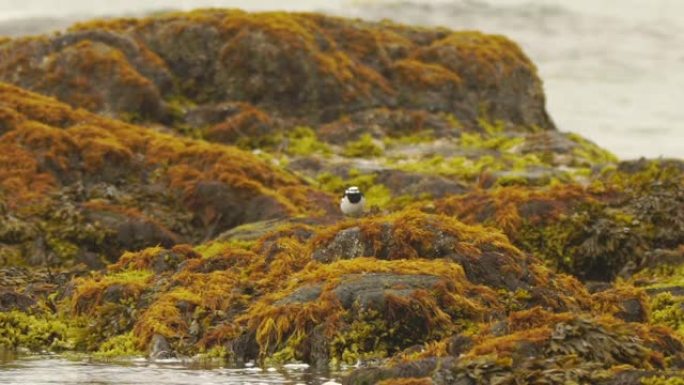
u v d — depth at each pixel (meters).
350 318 20.41
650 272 27.17
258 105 44.09
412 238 22.84
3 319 23.41
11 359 21.31
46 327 23.17
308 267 22.59
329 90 44.38
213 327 21.70
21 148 33.22
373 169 37.41
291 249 23.61
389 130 43.62
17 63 43.88
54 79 43.28
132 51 44.28
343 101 44.38
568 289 22.66
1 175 32.41
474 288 21.55
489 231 23.62
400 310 20.38
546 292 22.02
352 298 20.59
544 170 37.81
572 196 29.80
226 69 44.50
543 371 16.27
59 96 43.00
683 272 26.88
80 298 23.66
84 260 29.83
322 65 44.56
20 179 32.34
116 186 33.00
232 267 23.92
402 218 23.14
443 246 22.73
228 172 33.03
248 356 20.94
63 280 26.17
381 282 20.92
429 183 35.59
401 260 22.17
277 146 42.12
